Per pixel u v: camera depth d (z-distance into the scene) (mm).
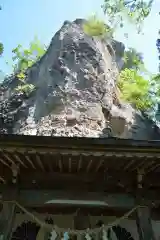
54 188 5785
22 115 26828
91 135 22422
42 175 5863
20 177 5801
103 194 5770
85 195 5742
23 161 5492
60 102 25031
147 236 5359
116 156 5133
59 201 5691
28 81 31297
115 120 25141
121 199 5754
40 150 4996
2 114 27500
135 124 25812
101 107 25766
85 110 24672
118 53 34312
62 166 5684
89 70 27828
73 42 30391
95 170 5871
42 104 26750
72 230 5539
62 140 4953
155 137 25094
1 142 4891
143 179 5859
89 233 5551
